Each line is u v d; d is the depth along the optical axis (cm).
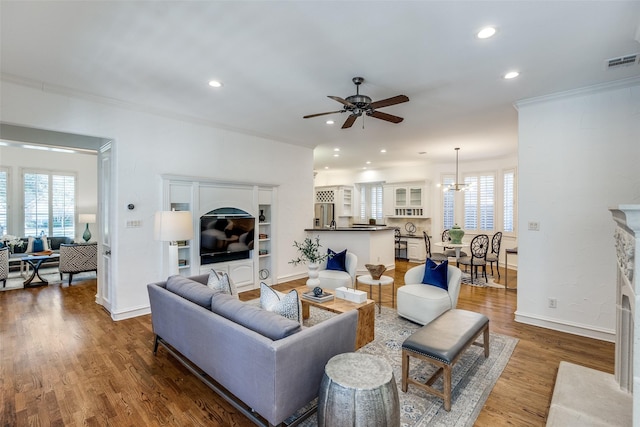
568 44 247
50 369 272
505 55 266
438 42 246
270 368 178
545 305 365
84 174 824
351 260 475
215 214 495
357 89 321
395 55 267
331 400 171
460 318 280
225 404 226
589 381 240
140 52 264
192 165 455
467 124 474
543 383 253
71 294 508
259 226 575
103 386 247
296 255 615
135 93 354
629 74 300
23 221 741
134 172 399
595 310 336
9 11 207
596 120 331
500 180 749
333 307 317
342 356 201
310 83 327
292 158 606
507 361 287
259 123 476
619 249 217
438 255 663
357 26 225
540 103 362
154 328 302
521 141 376
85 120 359
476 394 238
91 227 831
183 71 300
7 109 310
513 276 636
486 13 208
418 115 430
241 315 215
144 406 223
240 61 280
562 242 353
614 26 222
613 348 312
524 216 376
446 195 838
